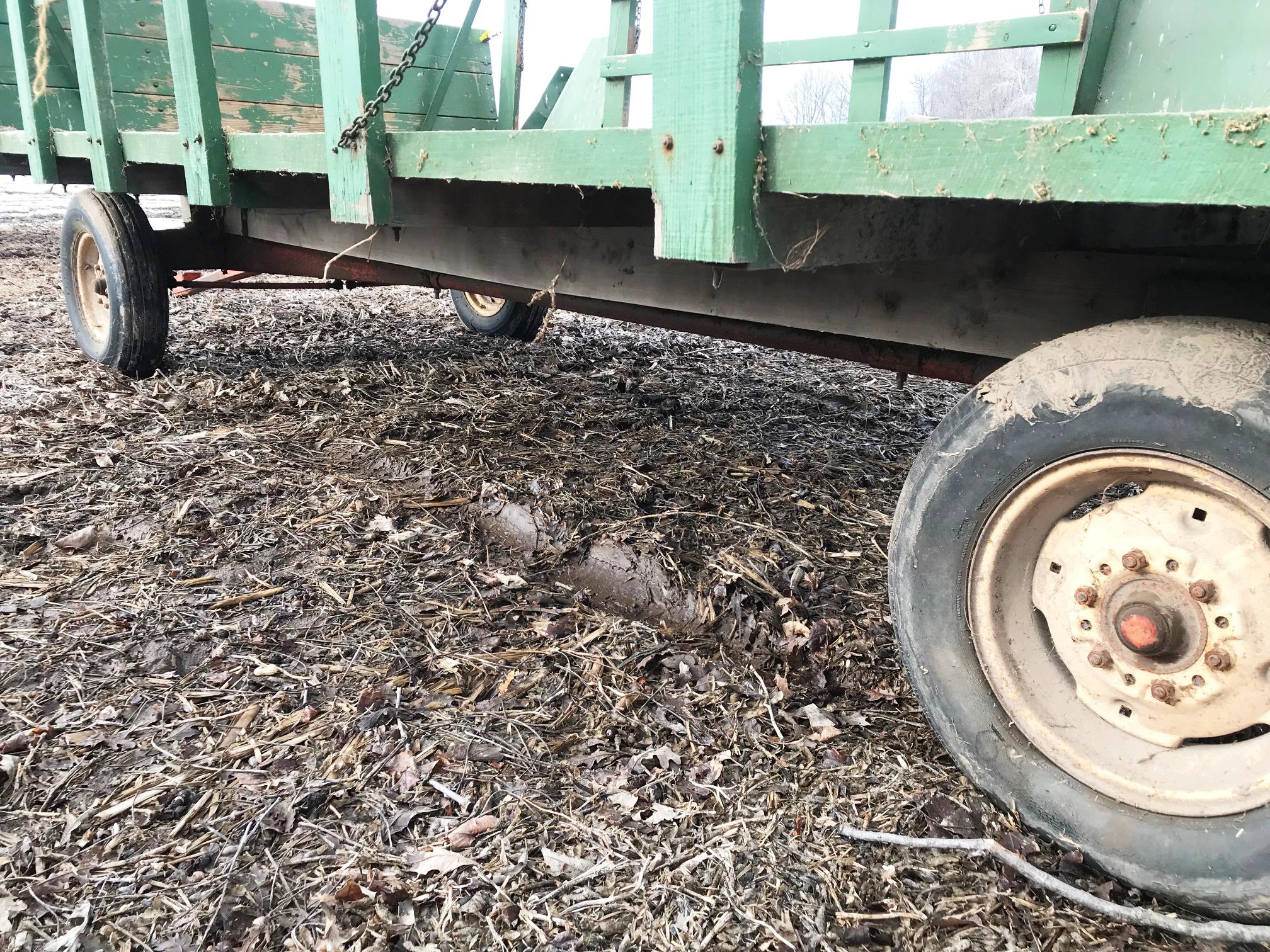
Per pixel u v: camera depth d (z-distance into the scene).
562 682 2.33
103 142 4.13
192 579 2.78
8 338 5.67
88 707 2.18
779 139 1.67
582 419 4.34
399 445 3.90
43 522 3.09
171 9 3.27
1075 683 1.79
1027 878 1.72
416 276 4.33
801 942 1.59
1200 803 1.58
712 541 3.05
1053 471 1.67
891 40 3.96
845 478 3.69
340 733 2.11
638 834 1.83
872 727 2.20
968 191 1.49
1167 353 1.53
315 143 2.84
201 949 1.55
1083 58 2.60
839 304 2.56
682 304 2.89
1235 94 2.21
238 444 3.86
